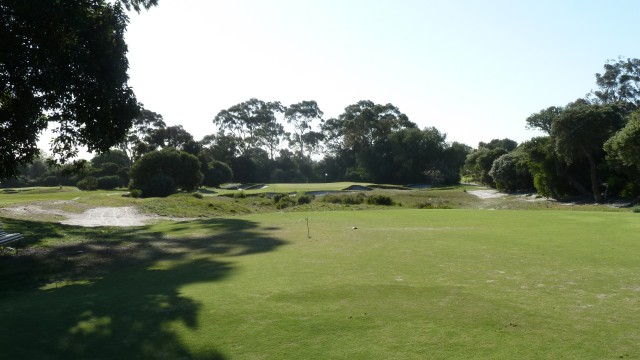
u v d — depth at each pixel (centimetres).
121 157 9381
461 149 10275
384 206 3603
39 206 3097
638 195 4044
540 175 5166
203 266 1198
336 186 7719
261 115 11794
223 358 560
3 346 619
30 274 1199
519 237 1551
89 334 655
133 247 1560
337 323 675
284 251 1377
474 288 871
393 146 10244
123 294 896
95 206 3525
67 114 1875
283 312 732
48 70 1588
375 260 1183
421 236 1622
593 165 4488
